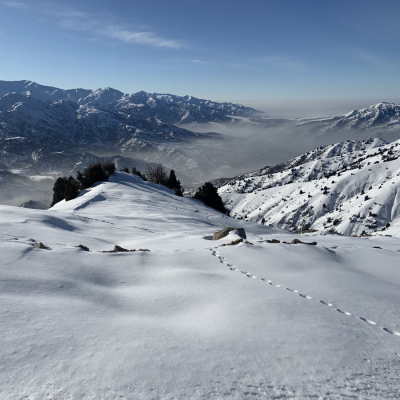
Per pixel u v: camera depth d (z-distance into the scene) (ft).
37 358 13.94
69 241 44.62
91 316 18.69
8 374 12.78
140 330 17.46
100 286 25.25
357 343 17.07
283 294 23.85
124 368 13.74
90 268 28.40
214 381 13.37
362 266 35.86
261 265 32.19
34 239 39.17
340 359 15.47
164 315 20.80
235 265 32.14
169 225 88.79
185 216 113.09
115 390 12.41
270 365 14.67
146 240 56.44
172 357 14.84
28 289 21.66
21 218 56.85
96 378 13.00
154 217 100.99
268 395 12.76
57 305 19.54
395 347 16.93
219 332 17.69
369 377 14.26
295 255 35.96
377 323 19.88
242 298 22.76
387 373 14.64
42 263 27.48
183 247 44.57
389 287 27.96
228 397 12.46
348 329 18.61
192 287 25.13
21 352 14.20
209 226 100.12
